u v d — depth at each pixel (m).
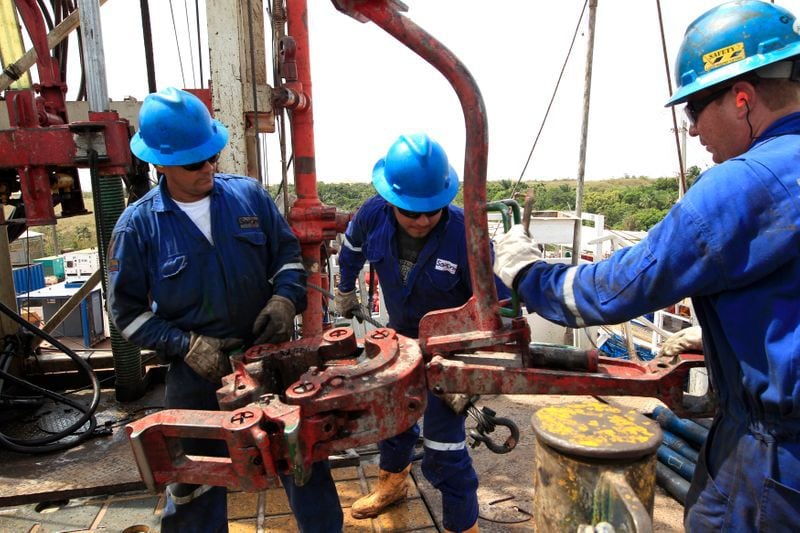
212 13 3.36
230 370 1.98
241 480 1.40
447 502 2.30
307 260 3.67
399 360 1.57
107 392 3.99
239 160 3.51
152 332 2.01
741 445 1.35
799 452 1.25
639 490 1.33
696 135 1.49
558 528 1.38
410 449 2.61
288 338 2.10
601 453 1.28
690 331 1.64
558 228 6.80
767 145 1.28
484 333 1.58
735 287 1.25
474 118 1.41
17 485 2.80
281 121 3.86
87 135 3.05
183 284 2.02
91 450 3.16
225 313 2.09
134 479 2.85
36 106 3.22
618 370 1.62
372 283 2.73
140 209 2.03
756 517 1.32
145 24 4.03
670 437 3.14
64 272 16.30
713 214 1.21
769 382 1.25
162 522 2.09
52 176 3.46
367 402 1.43
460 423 2.25
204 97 4.03
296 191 3.65
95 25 3.14
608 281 1.33
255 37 3.79
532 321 5.36
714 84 1.33
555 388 1.57
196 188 2.02
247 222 2.12
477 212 1.49
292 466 1.34
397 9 1.34
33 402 3.60
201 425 1.38
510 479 3.05
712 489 1.44
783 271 1.22
